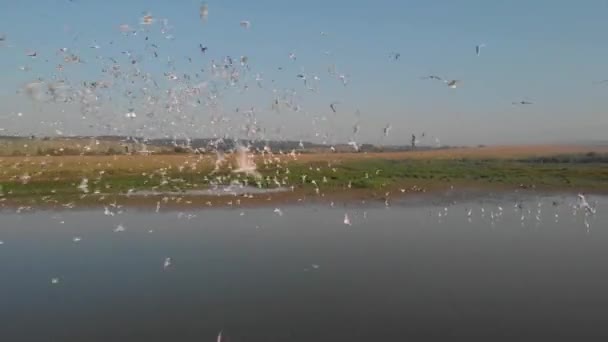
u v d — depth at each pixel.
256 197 30.80
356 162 51.78
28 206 27.58
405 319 11.70
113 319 11.75
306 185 35.06
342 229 21.80
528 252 17.45
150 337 10.93
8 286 14.07
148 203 28.61
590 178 41.19
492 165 53.25
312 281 14.29
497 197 32.47
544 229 21.73
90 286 14.04
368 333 10.98
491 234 20.67
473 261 16.38
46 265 16.16
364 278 14.57
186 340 10.73
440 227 22.28
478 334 10.92
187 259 16.72
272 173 38.00
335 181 37.00
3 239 19.98
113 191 31.83
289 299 12.95
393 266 15.75
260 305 12.56
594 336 10.78
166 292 13.54
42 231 21.55
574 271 15.17
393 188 35.06
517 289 13.52
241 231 21.39
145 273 15.20
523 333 10.91
